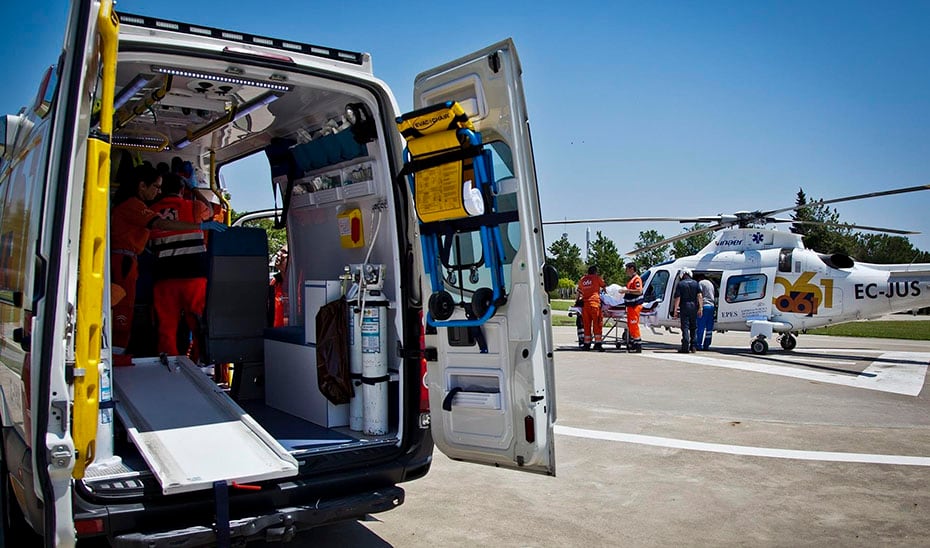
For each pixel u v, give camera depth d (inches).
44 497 93.0
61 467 92.8
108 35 98.5
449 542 156.1
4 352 120.0
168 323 193.0
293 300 208.5
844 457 220.4
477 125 134.4
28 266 100.8
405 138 137.4
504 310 132.0
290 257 209.2
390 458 137.8
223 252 181.8
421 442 142.0
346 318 155.5
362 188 169.0
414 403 142.6
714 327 542.0
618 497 186.1
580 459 222.8
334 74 137.5
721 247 553.3
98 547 134.1
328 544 155.3
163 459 113.9
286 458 121.4
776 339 663.8
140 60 118.6
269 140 209.3
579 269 2326.5
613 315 575.8
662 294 566.6
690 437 248.1
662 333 697.0
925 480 196.7
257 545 154.2
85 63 95.0
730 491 189.5
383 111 145.1
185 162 230.7
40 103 107.5
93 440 97.9
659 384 361.4
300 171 198.4
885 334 793.6
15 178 124.4
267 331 185.0
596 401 315.9
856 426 261.9
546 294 130.7
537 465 129.1
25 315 99.9
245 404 184.5
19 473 107.7
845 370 408.8
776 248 523.8
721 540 155.7
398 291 144.3
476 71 131.4
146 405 137.9
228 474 112.1
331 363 153.4
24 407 101.2
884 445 233.9
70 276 95.1
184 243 192.5
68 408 93.7
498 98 129.3
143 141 209.9
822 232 1739.7
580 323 551.8
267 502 118.2
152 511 105.9
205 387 148.8
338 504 122.4
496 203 133.8
